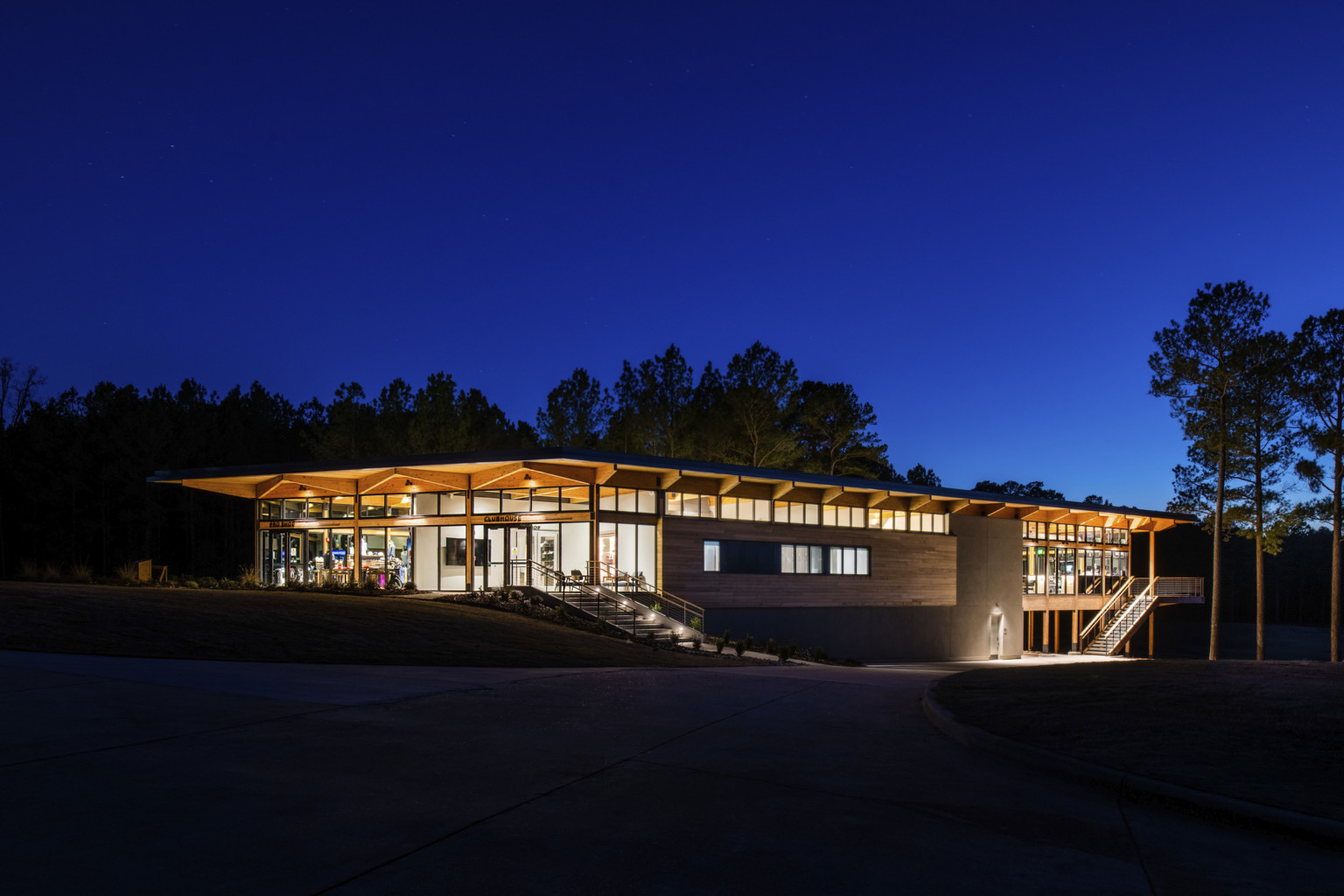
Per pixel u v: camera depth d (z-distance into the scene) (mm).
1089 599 56906
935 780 7688
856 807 6750
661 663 21422
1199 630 93062
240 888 4664
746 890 4938
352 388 54031
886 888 5039
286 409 83438
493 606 29469
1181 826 6445
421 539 36656
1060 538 55125
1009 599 49594
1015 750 8570
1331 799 6664
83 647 13781
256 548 41469
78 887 4570
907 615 43875
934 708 11188
